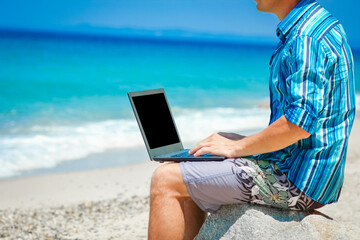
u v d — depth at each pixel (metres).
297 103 2.23
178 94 24.22
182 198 2.55
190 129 12.05
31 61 36.25
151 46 62.00
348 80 2.38
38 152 9.59
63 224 4.99
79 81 28.70
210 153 2.55
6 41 50.06
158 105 3.07
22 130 12.24
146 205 5.61
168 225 2.48
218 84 29.94
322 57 2.27
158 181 2.52
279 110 2.47
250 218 2.56
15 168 8.33
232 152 2.49
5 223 5.05
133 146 10.27
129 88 27.97
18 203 6.08
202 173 2.48
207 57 52.16
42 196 6.45
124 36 99.38
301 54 2.25
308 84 2.24
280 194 2.46
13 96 21.00
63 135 11.45
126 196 6.19
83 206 5.75
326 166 2.39
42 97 20.98
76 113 16.17
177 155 2.75
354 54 70.94
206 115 15.16
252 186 2.46
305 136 2.27
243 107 18.14
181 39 105.19
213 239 2.66
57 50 45.19
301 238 2.46
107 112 16.56
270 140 2.33
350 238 2.47
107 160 8.91
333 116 2.36
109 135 11.50
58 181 7.33
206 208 2.63
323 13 2.40
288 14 2.44
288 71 2.34
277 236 2.48
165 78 32.91
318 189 2.42
